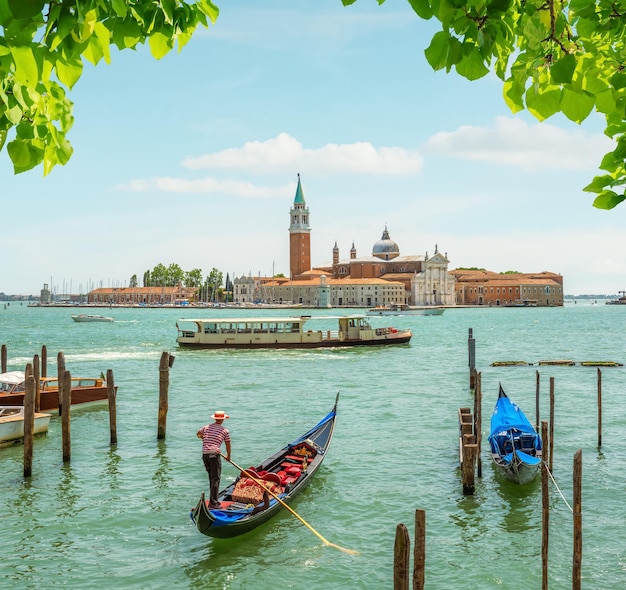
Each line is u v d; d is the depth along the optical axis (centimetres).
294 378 5200
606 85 405
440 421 3325
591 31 396
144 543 1778
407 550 1045
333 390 4531
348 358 6781
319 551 1720
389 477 2312
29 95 397
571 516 1939
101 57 401
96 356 6975
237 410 3741
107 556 1697
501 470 2272
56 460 2575
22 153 417
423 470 2397
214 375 5400
